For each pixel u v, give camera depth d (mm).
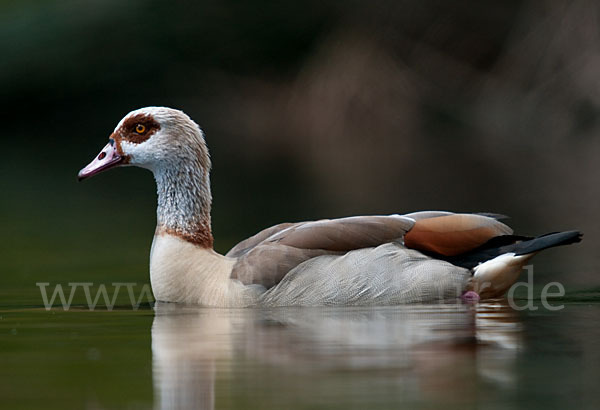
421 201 18094
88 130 35219
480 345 7363
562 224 15508
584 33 30359
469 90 32250
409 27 32438
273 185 21453
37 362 6961
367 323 8422
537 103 30938
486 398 5891
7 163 28234
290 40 33219
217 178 23000
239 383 6262
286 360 6898
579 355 7012
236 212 17328
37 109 35531
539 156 25797
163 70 34594
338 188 20500
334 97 32156
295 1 33344
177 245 10172
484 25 32125
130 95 35031
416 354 7055
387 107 31844
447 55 32344
